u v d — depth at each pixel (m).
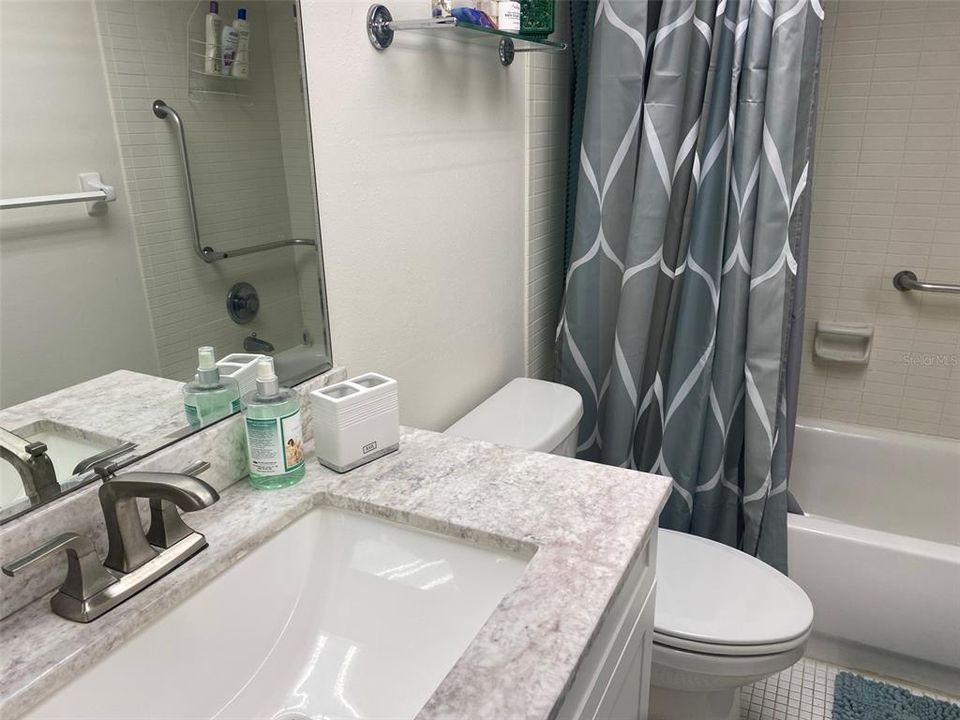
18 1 0.66
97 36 0.73
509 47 1.52
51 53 0.69
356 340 1.19
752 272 1.65
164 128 0.81
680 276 1.76
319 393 0.96
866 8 2.09
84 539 0.68
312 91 1.01
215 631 0.76
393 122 1.20
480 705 0.57
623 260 1.83
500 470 0.95
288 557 0.86
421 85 1.26
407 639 0.83
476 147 1.49
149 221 0.81
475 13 1.17
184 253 0.85
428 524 0.84
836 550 1.76
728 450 1.84
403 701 0.75
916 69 2.07
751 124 1.58
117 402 0.79
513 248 1.75
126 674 0.67
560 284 2.10
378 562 0.88
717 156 1.66
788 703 1.71
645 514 0.83
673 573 1.45
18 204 0.68
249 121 0.92
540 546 0.77
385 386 0.97
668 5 1.59
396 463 0.97
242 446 0.93
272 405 0.87
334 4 1.03
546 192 1.91
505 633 0.65
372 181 1.17
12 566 0.64
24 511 0.69
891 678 1.79
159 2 0.79
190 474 0.77
